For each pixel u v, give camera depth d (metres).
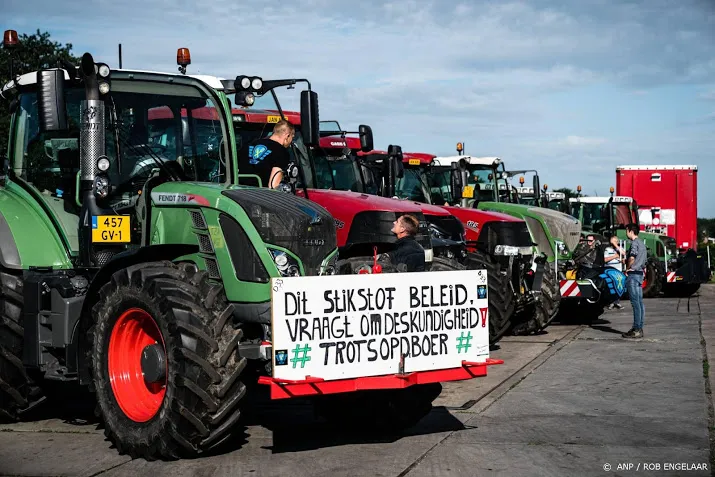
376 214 9.00
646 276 20.03
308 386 5.32
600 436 6.28
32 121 7.04
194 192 6.06
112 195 6.47
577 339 11.95
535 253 12.39
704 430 6.46
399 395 6.42
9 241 6.61
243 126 9.47
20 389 6.75
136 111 6.64
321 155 11.45
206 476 5.28
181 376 5.38
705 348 10.95
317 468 5.45
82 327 6.16
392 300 5.67
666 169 24.05
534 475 5.27
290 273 5.85
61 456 5.83
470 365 5.97
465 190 13.42
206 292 5.62
